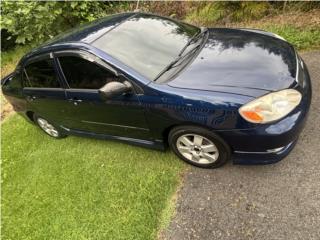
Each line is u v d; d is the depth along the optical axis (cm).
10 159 507
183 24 426
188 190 347
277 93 293
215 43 371
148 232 325
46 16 696
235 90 300
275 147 302
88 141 475
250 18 616
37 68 425
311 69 459
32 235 372
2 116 657
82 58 365
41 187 429
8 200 430
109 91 317
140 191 366
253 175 339
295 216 295
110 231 340
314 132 364
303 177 324
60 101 419
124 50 357
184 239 308
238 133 303
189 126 326
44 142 518
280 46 356
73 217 370
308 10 580
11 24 718
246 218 305
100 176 407
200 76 322
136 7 762
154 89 324
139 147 421
